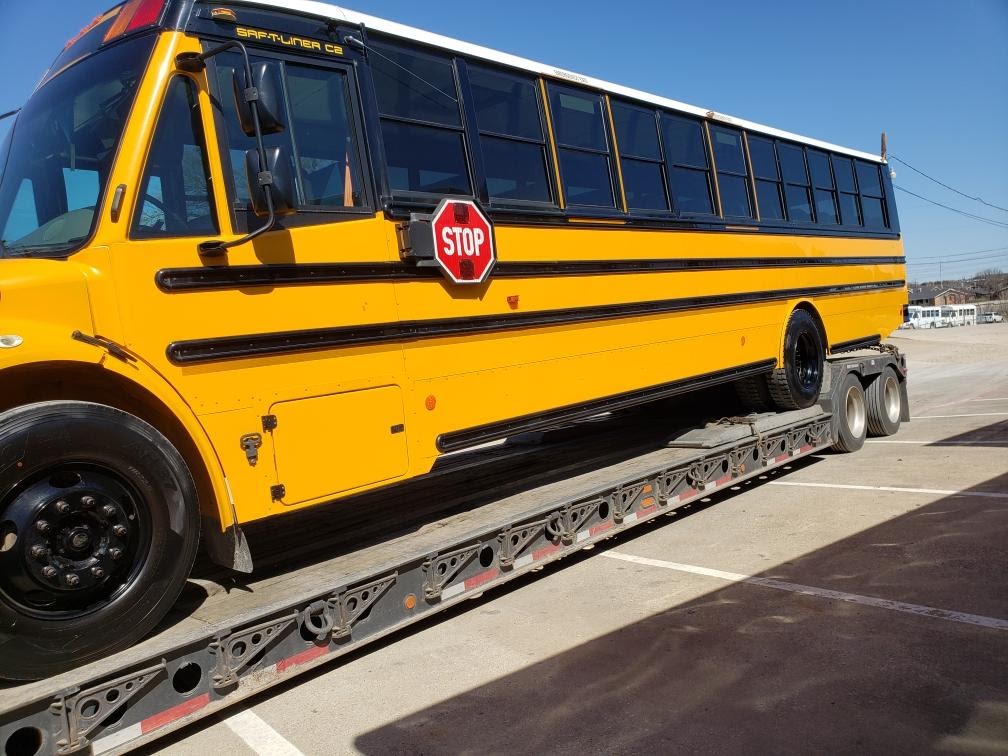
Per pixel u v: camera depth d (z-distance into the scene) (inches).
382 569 161.5
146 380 132.3
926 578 189.2
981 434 390.3
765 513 264.2
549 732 131.8
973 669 141.2
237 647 140.1
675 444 280.5
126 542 128.0
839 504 267.4
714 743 124.5
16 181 154.7
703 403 355.6
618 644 165.6
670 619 177.0
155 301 136.5
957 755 115.3
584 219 227.9
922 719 126.1
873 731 123.8
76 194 142.0
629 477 231.5
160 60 144.5
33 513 117.6
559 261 217.8
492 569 188.2
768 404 338.6
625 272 240.8
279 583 159.8
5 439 114.3
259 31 159.2
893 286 432.5
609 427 346.3
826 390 355.3
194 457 144.4
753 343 303.0
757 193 320.2
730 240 294.2
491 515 200.5
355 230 167.9
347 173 170.4
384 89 181.8
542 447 314.8
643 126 261.4
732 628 169.2
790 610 176.6
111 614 125.0
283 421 152.3
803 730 126.0
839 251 374.6
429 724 137.6
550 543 205.9
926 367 1096.2
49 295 124.6
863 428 378.3
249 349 147.8
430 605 173.2
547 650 165.3
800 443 325.7
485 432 193.8
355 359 165.3
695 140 286.7
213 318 143.6
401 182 182.7
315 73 168.4
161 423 143.1
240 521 144.9
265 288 151.3
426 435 179.2
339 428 161.5
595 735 129.9
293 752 131.3
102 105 146.4
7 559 115.6
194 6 150.6
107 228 133.5
